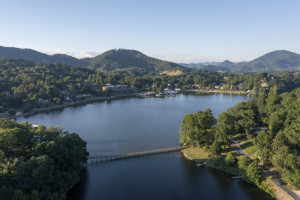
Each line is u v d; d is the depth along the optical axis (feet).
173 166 360.28
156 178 323.57
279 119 375.04
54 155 271.90
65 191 269.23
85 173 338.95
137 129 591.37
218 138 368.27
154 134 546.26
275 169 305.53
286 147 272.31
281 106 442.09
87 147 461.78
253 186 294.25
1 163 233.35
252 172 294.05
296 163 259.60
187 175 330.95
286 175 262.47
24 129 293.64
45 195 249.96
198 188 296.10
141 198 275.80
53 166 260.62
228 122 378.32
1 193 203.31
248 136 406.21
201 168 351.67
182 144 467.52
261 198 267.80
